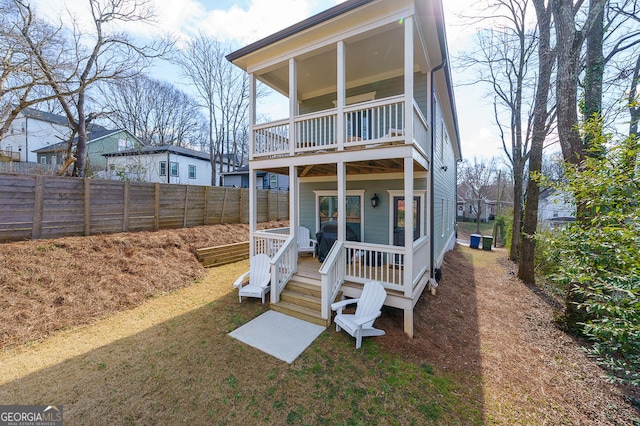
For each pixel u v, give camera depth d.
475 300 6.58
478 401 3.13
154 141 28.61
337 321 4.34
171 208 9.26
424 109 6.62
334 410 2.89
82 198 6.80
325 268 4.74
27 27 8.02
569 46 5.24
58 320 4.44
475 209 31.33
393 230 7.20
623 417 2.97
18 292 4.58
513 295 7.11
